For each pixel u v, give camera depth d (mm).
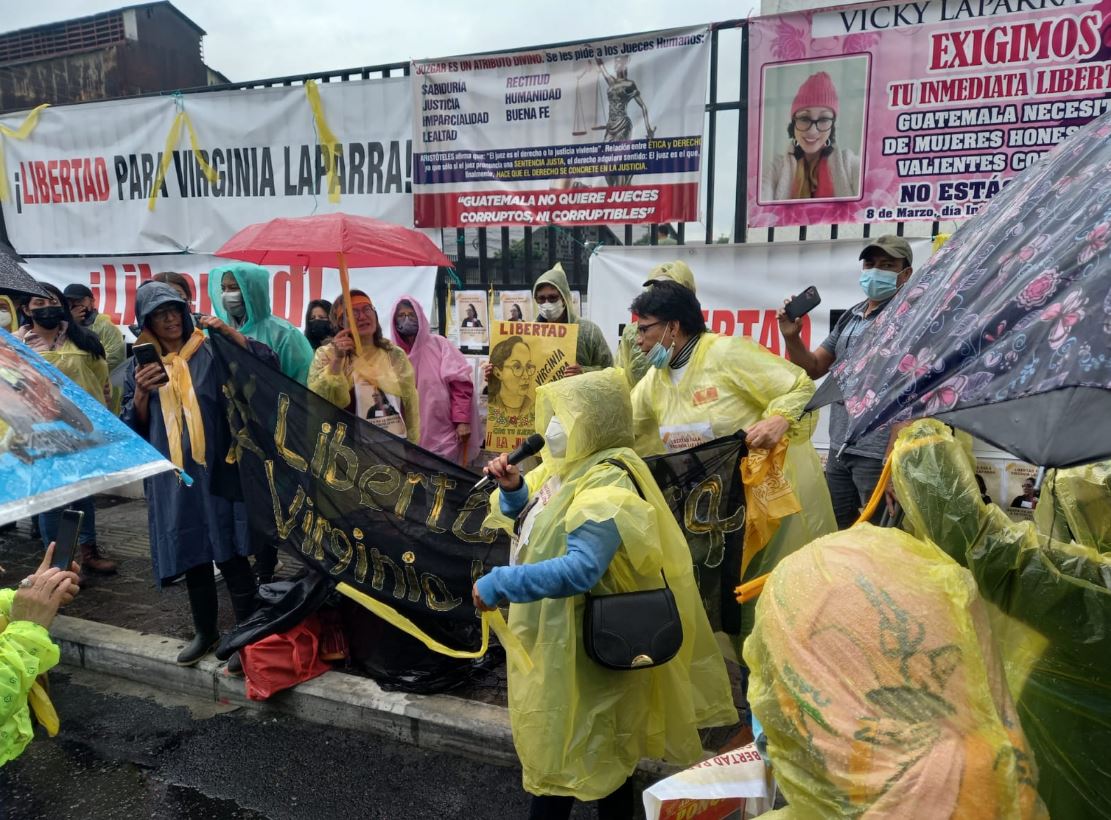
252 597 4160
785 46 4535
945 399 1107
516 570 2145
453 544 3619
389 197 5781
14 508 1408
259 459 3766
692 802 1676
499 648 3979
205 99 6195
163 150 6438
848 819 1110
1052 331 1027
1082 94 4051
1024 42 4098
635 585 2348
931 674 1115
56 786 3307
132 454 1685
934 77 4289
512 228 5492
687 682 2432
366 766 3381
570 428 2318
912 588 1175
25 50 11664
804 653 1177
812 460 3326
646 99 4949
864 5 4332
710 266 4988
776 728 1216
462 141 5449
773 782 1665
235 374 3764
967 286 1257
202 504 3898
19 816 3121
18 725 1915
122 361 6457
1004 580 1495
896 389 1210
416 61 5441
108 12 11156
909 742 1090
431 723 3467
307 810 3104
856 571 1203
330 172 5914
